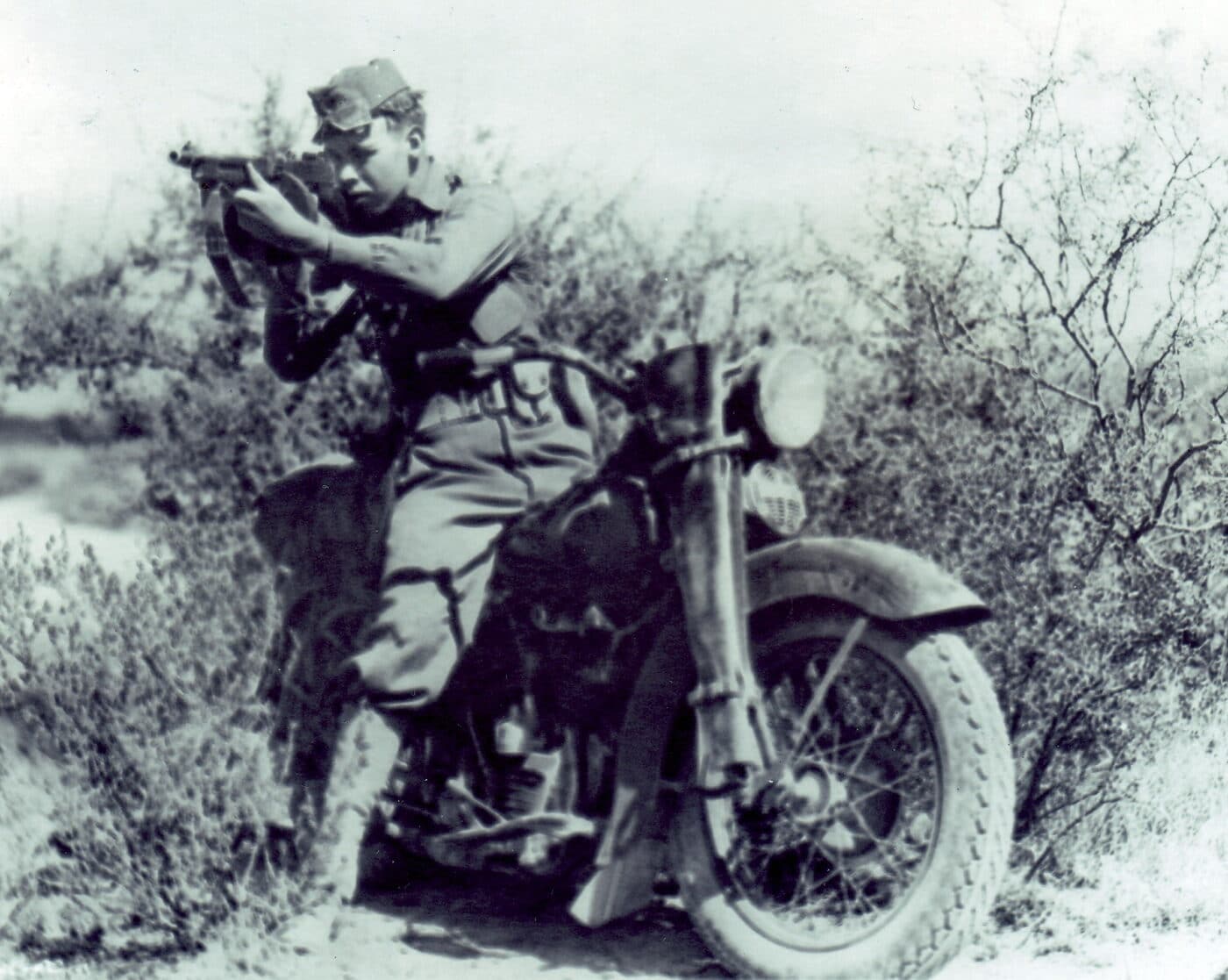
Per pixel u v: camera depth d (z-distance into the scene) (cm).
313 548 341
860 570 279
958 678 273
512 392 318
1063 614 337
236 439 445
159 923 296
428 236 323
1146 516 361
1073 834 335
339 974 287
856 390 409
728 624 279
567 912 326
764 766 278
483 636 313
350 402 444
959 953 283
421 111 330
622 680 306
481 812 316
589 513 301
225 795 298
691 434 285
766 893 308
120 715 294
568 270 452
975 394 402
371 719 301
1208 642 352
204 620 321
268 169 328
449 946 306
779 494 298
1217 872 330
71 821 300
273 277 328
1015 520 350
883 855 299
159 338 473
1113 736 338
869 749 305
